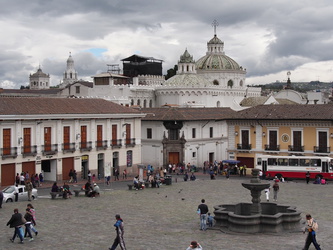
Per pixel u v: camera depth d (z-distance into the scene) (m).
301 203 36.56
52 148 53.34
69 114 54.56
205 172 68.69
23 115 49.59
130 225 27.30
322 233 25.27
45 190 46.69
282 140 61.75
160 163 74.81
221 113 82.56
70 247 21.72
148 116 76.00
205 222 26.00
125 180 56.84
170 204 35.53
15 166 49.56
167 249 21.47
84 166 57.84
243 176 62.16
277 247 22.05
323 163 55.19
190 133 75.94
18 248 21.45
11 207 32.97
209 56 143.25
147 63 157.75
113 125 61.44
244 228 25.48
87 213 31.09
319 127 58.78
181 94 115.12
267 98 108.94
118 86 111.62
